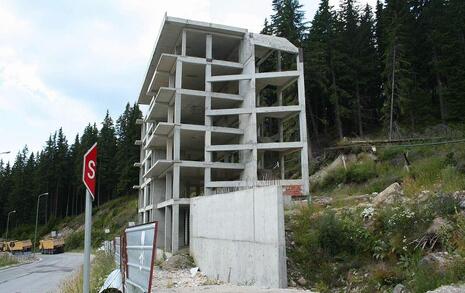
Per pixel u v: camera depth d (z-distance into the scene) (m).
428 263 10.71
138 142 56.31
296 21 55.22
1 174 130.88
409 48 48.28
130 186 86.81
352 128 53.09
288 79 37.22
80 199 104.50
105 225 81.38
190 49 40.81
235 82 40.00
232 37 38.06
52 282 23.62
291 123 49.44
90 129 106.69
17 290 20.58
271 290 12.98
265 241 14.51
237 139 37.19
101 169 97.06
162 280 18.52
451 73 44.78
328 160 41.94
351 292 12.06
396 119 46.59
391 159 33.97
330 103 53.41
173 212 32.38
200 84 42.22
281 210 13.87
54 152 110.69
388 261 12.63
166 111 41.94
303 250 14.74
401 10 50.66
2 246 83.94
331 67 50.97
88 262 7.86
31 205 111.38
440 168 22.45
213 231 20.25
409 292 10.20
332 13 55.38
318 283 13.21
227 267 17.91
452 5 49.38
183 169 35.56
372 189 25.22
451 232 11.85
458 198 13.59
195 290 14.76
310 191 34.12
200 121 43.56
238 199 17.17
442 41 46.03
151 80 45.47
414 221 13.09
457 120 43.25
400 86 44.81
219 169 35.75
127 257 9.34
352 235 14.11
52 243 73.00
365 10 60.56
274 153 42.50
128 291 9.12
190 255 24.55
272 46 37.28
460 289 8.64
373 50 55.41
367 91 54.16
